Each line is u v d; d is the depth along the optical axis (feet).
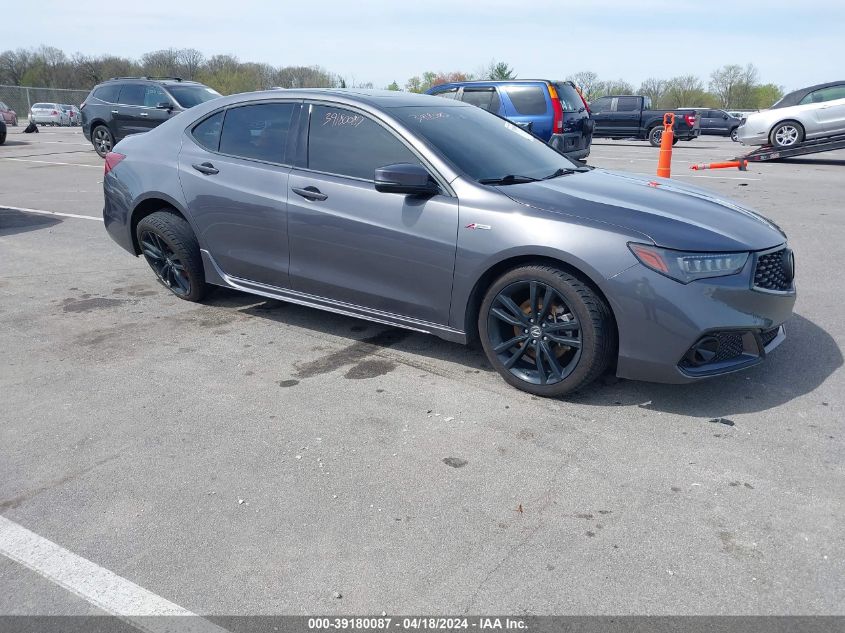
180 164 16.33
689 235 11.12
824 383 12.73
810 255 22.02
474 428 11.25
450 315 12.82
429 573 7.95
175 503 9.36
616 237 11.09
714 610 7.34
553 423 11.39
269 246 14.97
